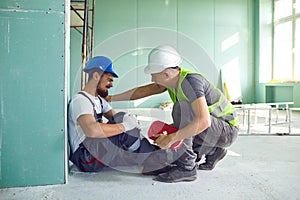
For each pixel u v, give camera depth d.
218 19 8.70
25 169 1.75
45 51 1.72
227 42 8.78
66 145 1.82
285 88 8.19
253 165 2.26
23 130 1.73
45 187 1.76
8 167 1.73
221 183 1.85
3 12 1.67
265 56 8.91
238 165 2.26
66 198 1.61
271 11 8.87
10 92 1.70
